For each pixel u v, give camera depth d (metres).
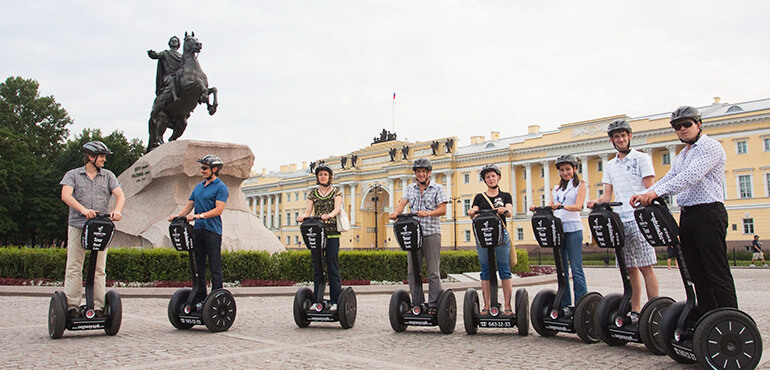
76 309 7.14
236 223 16.00
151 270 13.71
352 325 8.02
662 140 54.94
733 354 4.96
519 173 67.69
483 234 7.06
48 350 6.15
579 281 7.27
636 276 6.96
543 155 64.19
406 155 75.81
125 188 16.69
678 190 5.26
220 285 7.80
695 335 5.00
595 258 44.50
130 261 13.63
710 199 5.38
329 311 7.82
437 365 5.39
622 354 5.94
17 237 49.16
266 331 7.68
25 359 5.66
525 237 64.88
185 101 18.03
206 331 7.65
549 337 7.08
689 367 5.31
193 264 7.66
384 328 8.00
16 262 14.08
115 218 7.14
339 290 8.00
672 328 5.38
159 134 18.28
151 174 15.68
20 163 46.97
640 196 5.44
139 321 8.59
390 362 5.54
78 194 7.39
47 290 11.95
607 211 6.21
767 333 7.32
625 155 7.12
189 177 15.70
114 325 7.11
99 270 7.39
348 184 82.38
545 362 5.52
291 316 9.31
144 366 5.32
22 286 12.66
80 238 7.31
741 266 35.72
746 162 51.53
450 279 17.47
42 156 59.31
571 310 6.78
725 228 5.37
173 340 6.86
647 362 5.53
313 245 7.79
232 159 16.17
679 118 5.57
